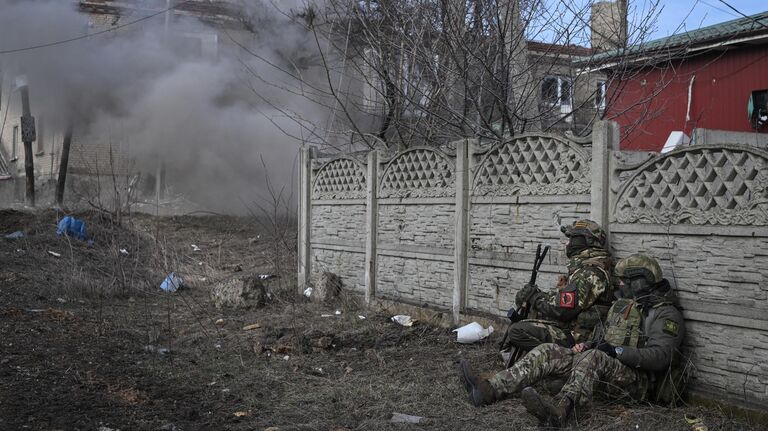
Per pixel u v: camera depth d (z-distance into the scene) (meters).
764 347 4.28
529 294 5.33
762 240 4.29
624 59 8.62
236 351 6.37
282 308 8.46
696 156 4.71
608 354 4.44
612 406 4.57
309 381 5.41
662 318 4.59
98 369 5.55
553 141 5.96
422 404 4.80
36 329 6.83
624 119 12.72
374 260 8.30
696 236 4.68
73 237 11.93
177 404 4.78
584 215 5.66
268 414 4.63
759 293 4.31
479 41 8.65
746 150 4.36
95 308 8.34
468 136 8.95
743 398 4.38
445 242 7.27
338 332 7.08
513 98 8.55
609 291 5.06
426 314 7.41
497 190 6.57
